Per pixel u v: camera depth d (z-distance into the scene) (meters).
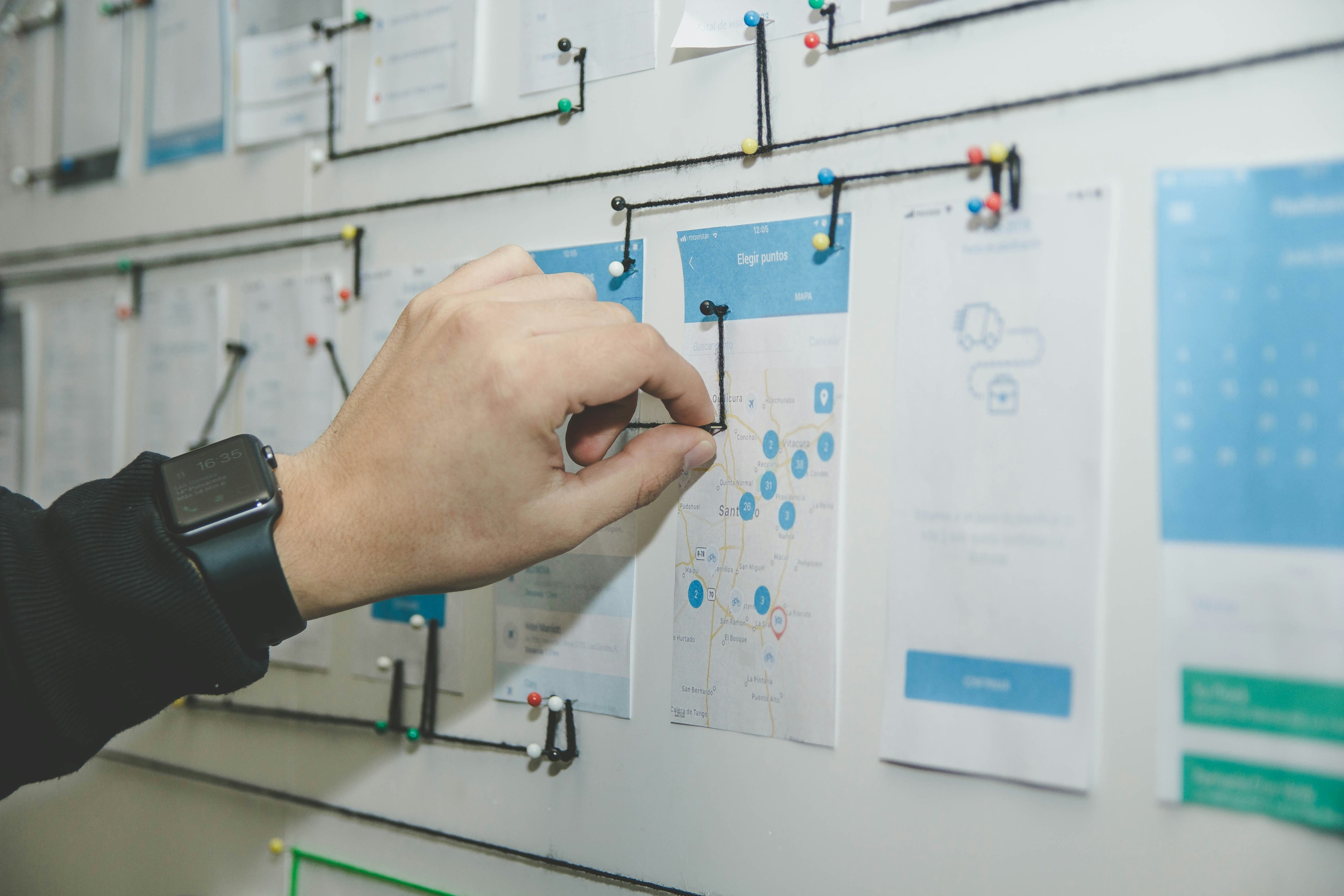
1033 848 0.48
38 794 0.96
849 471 0.55
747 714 0.58
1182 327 0.46
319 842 0.77
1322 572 0.42
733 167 0.60
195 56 0.91
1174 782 0.45
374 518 0.52
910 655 0.52
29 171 1.04
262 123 0.85
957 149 0.52
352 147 0.79
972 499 0.51
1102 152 0.48
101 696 0.49
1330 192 0.42
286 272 0.83
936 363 0.52
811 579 0.56
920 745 0.51
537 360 0.49
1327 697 0.42
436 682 0.72
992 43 0.51
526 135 0.69
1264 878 0.43
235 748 0.83
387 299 0.76
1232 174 0.44
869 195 0.54
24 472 1.02
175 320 0.91
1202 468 0.45
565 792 0.65
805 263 0.57
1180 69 0.46
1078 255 0.48
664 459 0.56
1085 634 0.47
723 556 0.59
